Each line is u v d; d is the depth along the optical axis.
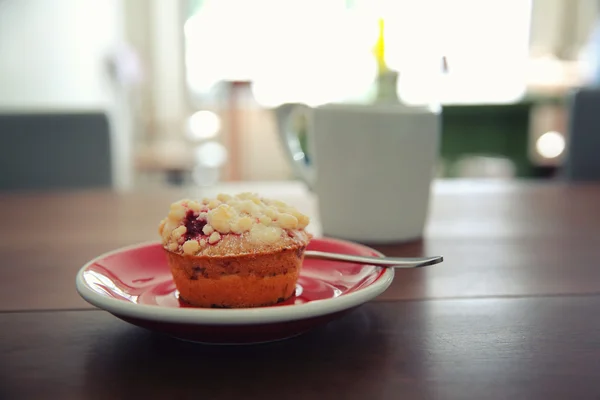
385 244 0.45
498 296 0.34
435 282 0.36
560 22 2.34
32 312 0.32
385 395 0.24
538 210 0.56
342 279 0.34
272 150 2.16
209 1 2.30
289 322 0.26
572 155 0.88
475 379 0.25
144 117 2.34
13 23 1.38
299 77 2.36
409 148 0.43
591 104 0.87
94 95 1.88
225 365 0.26
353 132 0.43
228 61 2.36
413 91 1.88
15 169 0.83
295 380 0.25
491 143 1.63
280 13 2.32
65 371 0.26
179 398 0.24
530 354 0.27
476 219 0.53
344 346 0.28
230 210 0.31
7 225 0.51
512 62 2.33
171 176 2.09
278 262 0.30
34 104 1.48
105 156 0.84
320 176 0.45
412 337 0.29
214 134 2.36
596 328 0.30
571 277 0.37
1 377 0.25
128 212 0.56
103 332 0.29
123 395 0.24
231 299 0.30
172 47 2.30
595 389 0.24
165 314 0.25
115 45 2.09
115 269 0.33
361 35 2.29
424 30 2.04
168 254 0.31
